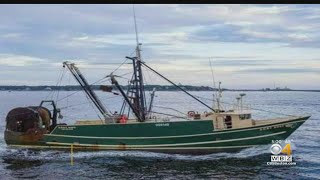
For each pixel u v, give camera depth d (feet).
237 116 153.07
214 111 157.79
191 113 159.43
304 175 126.52
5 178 123.85
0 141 189.26
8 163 144.87
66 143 159.84
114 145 155.43
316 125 261.03
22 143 164.04
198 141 151.43
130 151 154.30
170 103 546.67
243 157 148.05
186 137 151.84
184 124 152.35
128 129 154.81
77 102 637.30
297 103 603.26
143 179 122.42
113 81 159.43
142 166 138.21
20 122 164.55
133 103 160.66
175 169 133.80
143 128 153.99
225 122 153.79
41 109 169.99
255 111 393.70
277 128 152.35
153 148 153.17
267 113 376.48
